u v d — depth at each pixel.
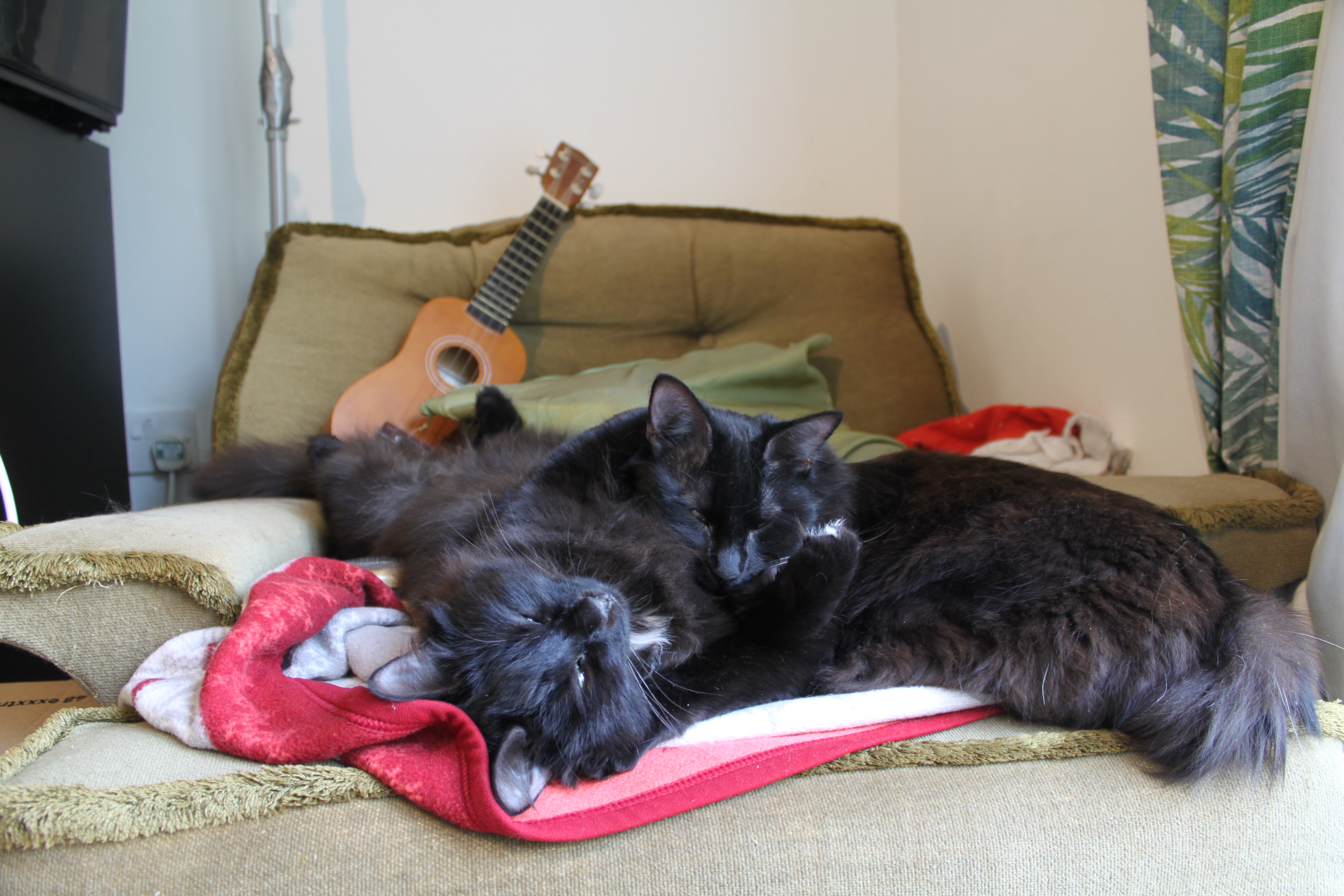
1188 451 1.79
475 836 0.87
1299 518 1.40
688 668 1.15
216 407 2.20
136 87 2.64
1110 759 1.00
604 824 0.88
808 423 1.39
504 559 1.18
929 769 0.98
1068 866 0.92
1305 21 1.36
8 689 1.70
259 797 0.88
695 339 2.60
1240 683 1.00
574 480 1.43
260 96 2.74
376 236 2.43
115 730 1.04
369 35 2.79
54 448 1.95
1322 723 1.02
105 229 2.10
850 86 3.06
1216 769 0.97
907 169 3.06
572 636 1.04
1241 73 1.47
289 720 0.98
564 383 2.13
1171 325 1.81
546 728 1.01
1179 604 1.08
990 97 2.49
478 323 2.28
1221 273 1.58
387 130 2.83
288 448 1.98
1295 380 1.40
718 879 0.87
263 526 1.49
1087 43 2.04
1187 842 0.94
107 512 2.09
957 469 1.46
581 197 2.41
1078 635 1.08
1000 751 0.99
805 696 1.21
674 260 2.51
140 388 2.75
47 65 1.81
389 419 2.17
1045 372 2.30
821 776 0.96
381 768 0.92
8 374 1.81
